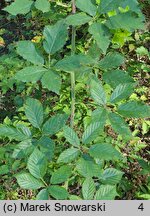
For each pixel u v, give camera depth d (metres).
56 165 0.71
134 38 1.20
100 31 0.49
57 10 0.74
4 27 1.46
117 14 0.49
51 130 0.53
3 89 1.01
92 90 0.53
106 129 0.99
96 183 0.60
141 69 1.13
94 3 0.50
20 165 0.74
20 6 0.53
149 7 1.16
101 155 0.51
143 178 0.92
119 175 0.57
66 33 0.50
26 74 0.50
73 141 0.53
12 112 1.13
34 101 0.56
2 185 0.86
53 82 0.48
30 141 0.55
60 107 1.00
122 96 0.53
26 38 1.38
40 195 0.50
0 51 1.39
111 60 0.53
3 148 0.74
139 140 1.02
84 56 0.50
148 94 1.10
